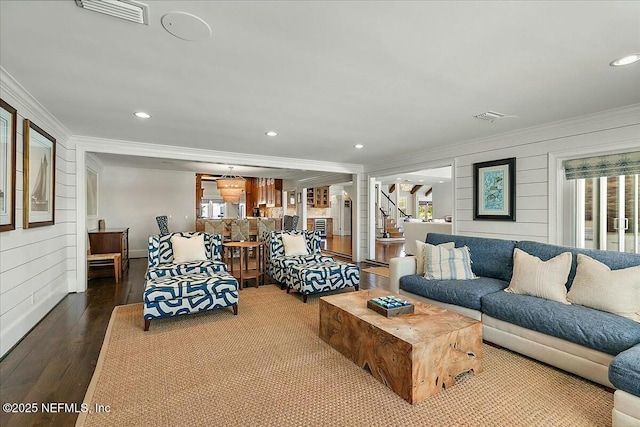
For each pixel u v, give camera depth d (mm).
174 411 1813
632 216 3387
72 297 4094
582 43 1972
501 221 4305
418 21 1744
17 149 2721
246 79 2510
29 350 2568
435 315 2404
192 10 1645
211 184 12773
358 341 2346
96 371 2242
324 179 8352
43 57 2141
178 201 8039
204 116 3445
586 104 3105
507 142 4238
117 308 3648
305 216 9312
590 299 2303
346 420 1752
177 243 4191
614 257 2479
